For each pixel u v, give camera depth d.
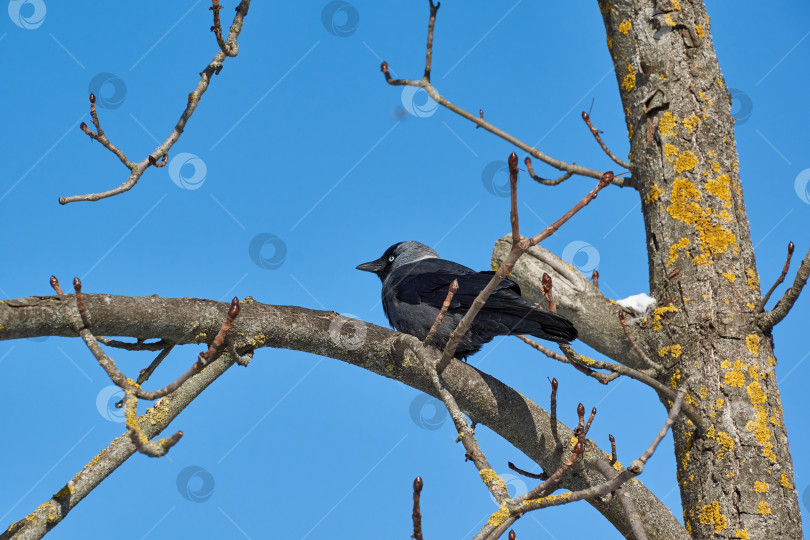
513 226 4.08
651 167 6.23
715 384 5.65
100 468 5.18
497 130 5.96
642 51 6.42
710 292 5.85
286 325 5.65
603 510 5.88
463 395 5.84
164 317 5.23
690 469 5.64
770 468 5.45
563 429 5.95
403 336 5.73
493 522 3.86
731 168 6.18
